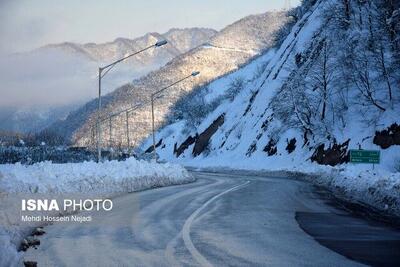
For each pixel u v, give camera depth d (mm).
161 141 162125
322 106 60781
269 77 87312
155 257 8953
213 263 8391
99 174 22625
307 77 64875
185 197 21297
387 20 54094
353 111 56000
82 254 9297
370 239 10734
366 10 61625
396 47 52844
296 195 22750
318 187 28812
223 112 107062
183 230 12109
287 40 91250
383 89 53344
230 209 16703
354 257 8805
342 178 28469
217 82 168875
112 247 9977
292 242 10375
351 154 32969
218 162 85062
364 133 50969
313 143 59750
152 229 12312
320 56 61562
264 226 12727
